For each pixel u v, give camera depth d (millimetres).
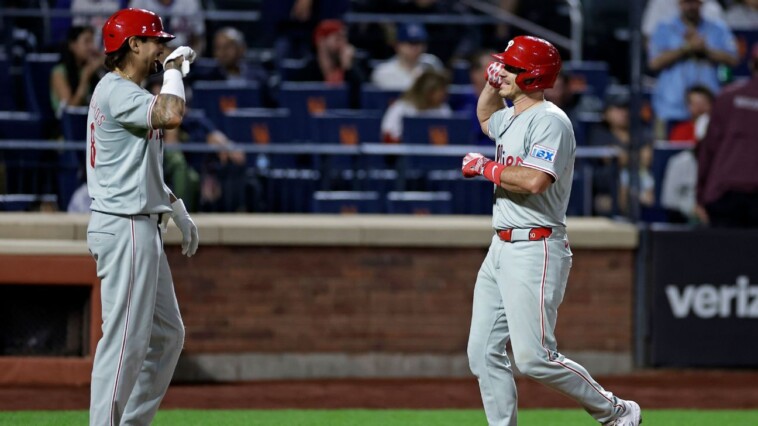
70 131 34406
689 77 37719
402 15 47719
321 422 26438
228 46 41562
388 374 33000
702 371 34250
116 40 19359
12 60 40750
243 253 32250
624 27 48781
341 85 42281
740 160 35156
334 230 32375
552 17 47062
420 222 33562
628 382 32719
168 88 18656
